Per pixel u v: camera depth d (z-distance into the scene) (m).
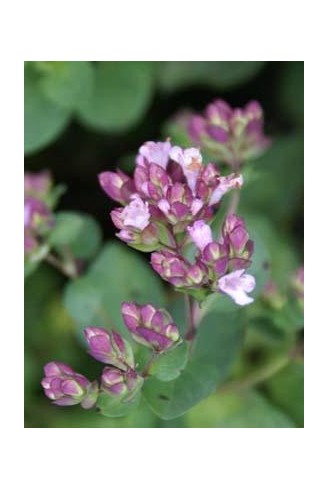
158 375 0.19
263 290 0.23
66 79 0.25
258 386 0.24
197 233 0.19
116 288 0.24
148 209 0.19
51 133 0.25
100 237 0.24
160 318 0.19
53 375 0.20
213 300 0.20
